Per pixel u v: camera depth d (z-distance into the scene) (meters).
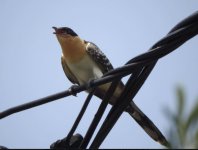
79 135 10.15
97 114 10.05
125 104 9.93
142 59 9.33
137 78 9.75
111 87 9.97
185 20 9.11
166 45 9.23
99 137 10.09
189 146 6.86
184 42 9.30
